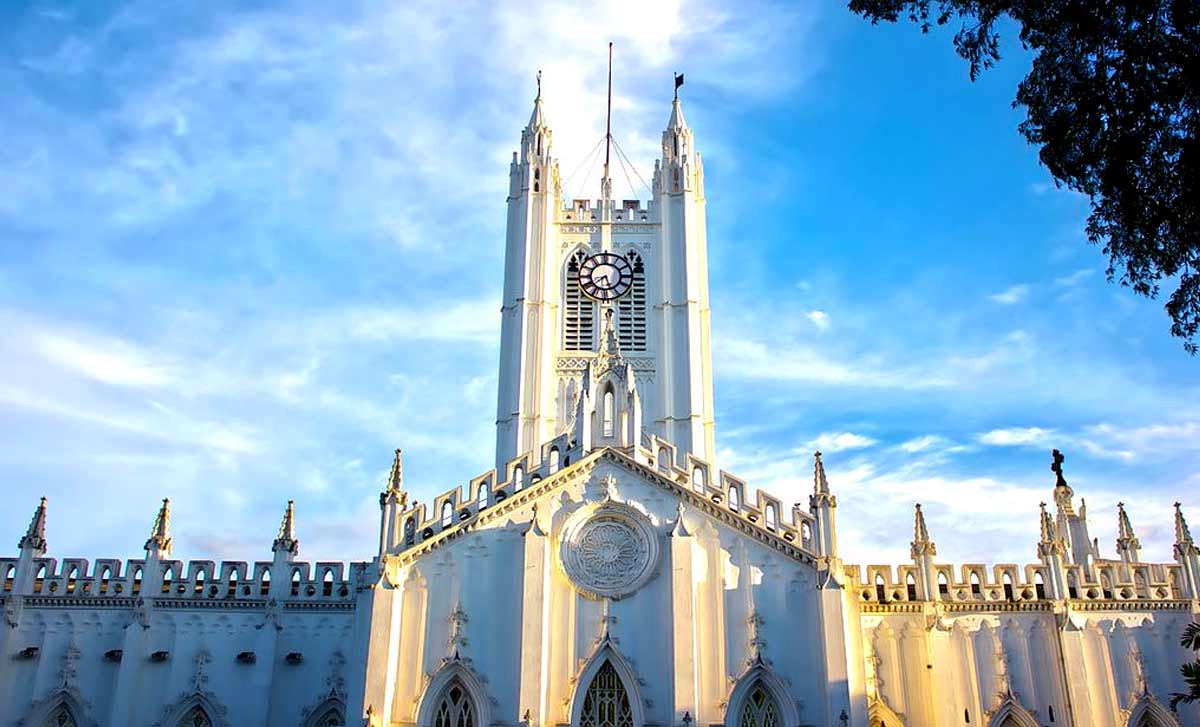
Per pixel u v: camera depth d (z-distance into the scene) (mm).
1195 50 35719
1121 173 38156
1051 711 70312
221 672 76188
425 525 70250
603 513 70438
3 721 74125
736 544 69500
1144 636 71750
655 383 118688
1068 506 87375
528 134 130500
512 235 126562
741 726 65500
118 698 74125
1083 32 37969
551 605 67938
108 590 77938
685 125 132125
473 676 65875
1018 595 73750
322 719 75875
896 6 41375
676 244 124875
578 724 65312
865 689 65938
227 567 79188
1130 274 40469
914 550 75688
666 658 66500
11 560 78625
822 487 69875
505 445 115562
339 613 78500
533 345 118562
